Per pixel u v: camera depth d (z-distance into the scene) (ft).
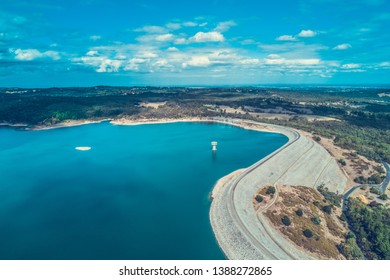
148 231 407.64
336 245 392.27
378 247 395.55
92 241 384.06
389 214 486.38
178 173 642.22
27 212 462.60
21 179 602.85
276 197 491.72
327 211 475.72
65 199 508.94
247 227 388.57
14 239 388.57
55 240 386.32
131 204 490.49
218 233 397.19
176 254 357.61
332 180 639.35
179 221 434.30
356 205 502.38
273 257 334.85
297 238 387.55
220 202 474.49
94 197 517.14
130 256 353.31
